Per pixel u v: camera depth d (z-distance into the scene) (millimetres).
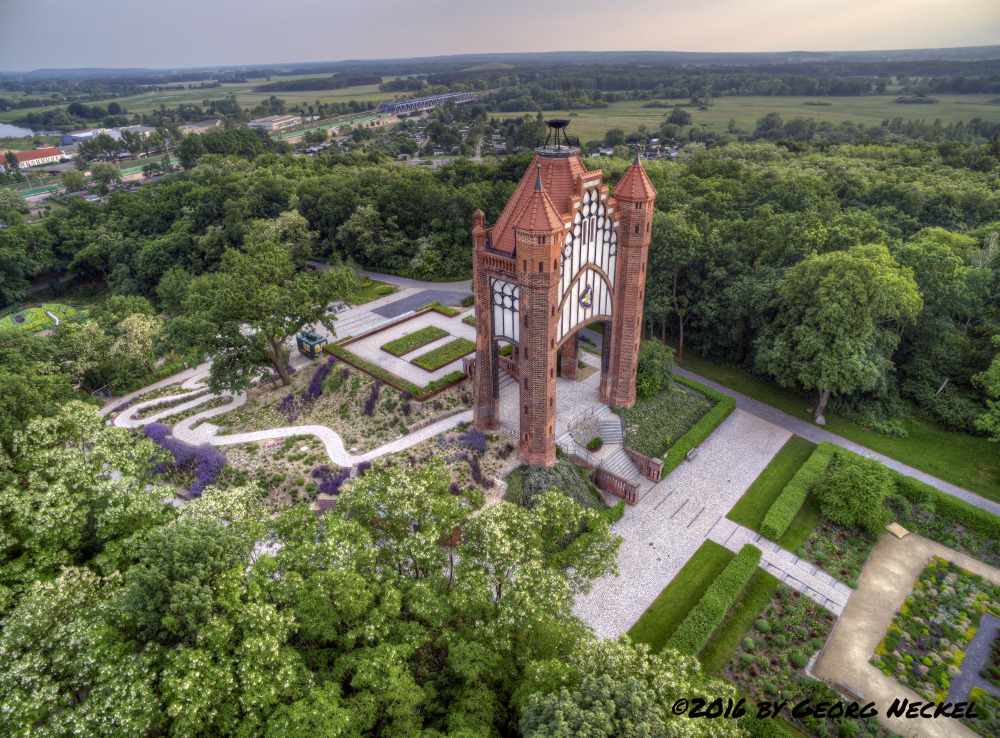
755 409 64375
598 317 50531
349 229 107688
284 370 66312
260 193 122875
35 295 126188
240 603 26141
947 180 96875
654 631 38656
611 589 41938
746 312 65938
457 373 59469
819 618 39500
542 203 39031
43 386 55000
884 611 40125
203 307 64812
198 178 145875
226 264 88125
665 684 24203
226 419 62344
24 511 32562
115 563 33531
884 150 124500
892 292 53500
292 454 53719
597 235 46312
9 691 23500
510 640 29141
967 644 37406
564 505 34625
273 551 43125
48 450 38562
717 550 45062
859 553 45094
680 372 72688
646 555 44750
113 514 34688
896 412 61844
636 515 48781
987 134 160125
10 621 26391
